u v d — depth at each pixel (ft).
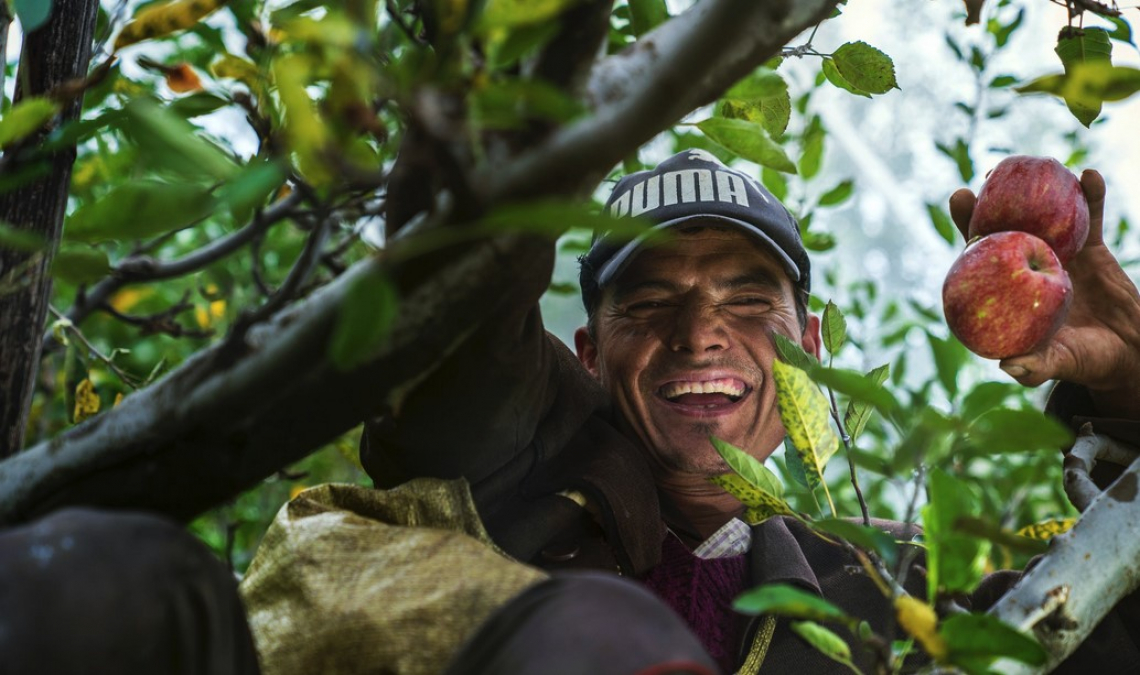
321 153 2.98
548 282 4.30
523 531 5.63
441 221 3.43
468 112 3.03
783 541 6.34
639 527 5.87
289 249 10.48
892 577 4.44
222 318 10.53
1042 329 4.92
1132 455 5.72
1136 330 5.62
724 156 9.10
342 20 2.90
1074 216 5.13
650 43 3.35
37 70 5.10
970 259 4.95
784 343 5.40
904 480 4.10
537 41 3.04
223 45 6.07
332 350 2.84
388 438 5.00
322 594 4.19
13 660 3.04
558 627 3.26
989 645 3.60
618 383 6.66
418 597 4.06
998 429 3.72
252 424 3.78
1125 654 5.88
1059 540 4.53
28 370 5.01
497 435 5.11
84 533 3.28
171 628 3.28
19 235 3.31
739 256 6.64
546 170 3.26
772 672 6.04
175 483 3.91
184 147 3.02
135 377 7.82
